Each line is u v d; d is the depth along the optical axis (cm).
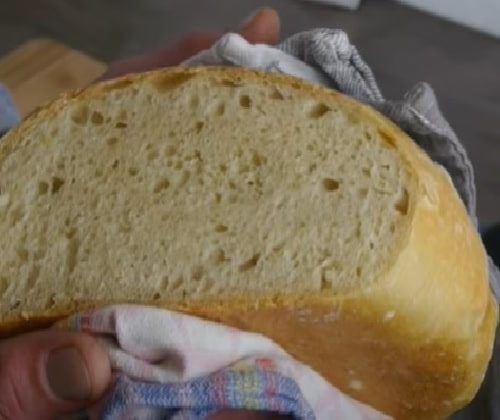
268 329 29
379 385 33
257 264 29
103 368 28
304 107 30
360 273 29
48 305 30
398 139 30
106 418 27
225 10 116
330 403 32
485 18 112
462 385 33
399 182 30
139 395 27
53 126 31
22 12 114
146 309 28
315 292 29
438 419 35
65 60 71
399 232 29
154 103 31
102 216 30
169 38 112
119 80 31
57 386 28
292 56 38
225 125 30
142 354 28
